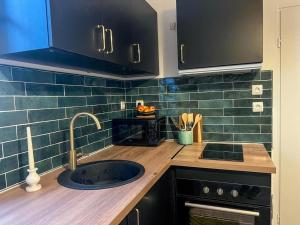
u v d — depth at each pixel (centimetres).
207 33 154
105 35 118
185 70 161
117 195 91
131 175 133
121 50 136
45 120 123
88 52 104
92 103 165
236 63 149
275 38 171
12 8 90
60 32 88
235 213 128
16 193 97
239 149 162
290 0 167
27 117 112
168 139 201
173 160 139
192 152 157
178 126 192
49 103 125
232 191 129
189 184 139
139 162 136
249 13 144
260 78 172
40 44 85
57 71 132
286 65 171
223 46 150
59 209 81
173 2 195
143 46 168
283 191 177
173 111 198
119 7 134
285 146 174
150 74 196
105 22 119
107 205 82
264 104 172
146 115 188
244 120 178
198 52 156
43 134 121
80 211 78
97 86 172
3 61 100
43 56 103
